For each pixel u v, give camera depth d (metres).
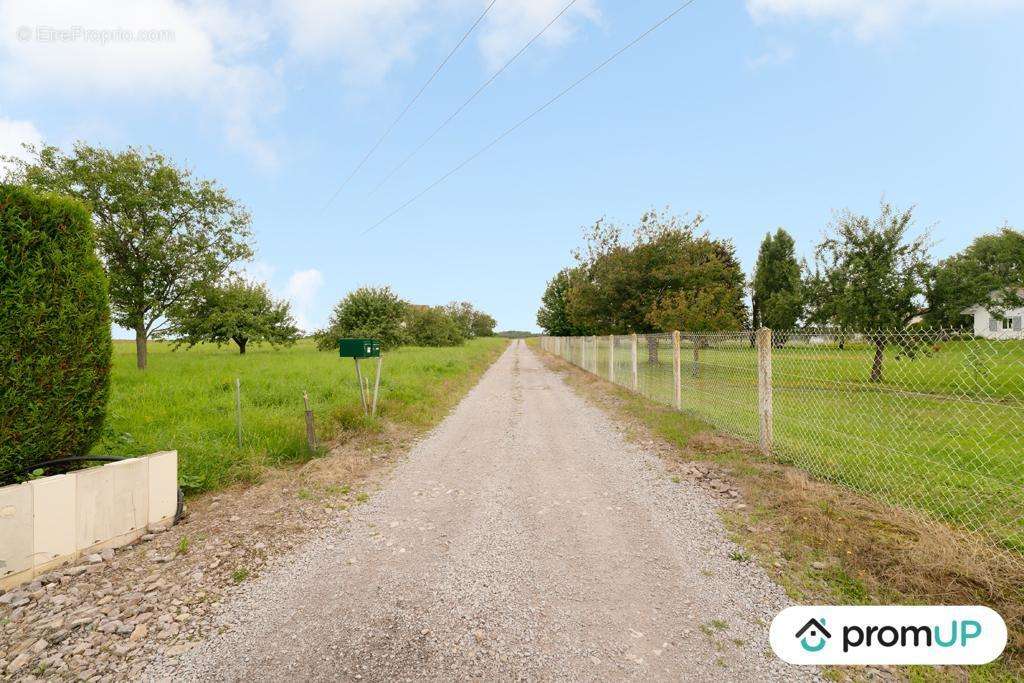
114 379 13.20
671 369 10.09
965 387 4.52
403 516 4.82
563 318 42.28
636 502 4.99
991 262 14.19
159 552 4.09
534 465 6.57
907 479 4.71
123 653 2.75
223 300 25.05
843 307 14.30
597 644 2.74
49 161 18.44
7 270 3.92
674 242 19.92
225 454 6.22
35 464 4.24
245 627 2.99
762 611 3.02
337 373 15.42
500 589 3.36
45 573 3.67
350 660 2.64
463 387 16.12
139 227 18.88
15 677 2.57
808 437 6.36
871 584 3.21
